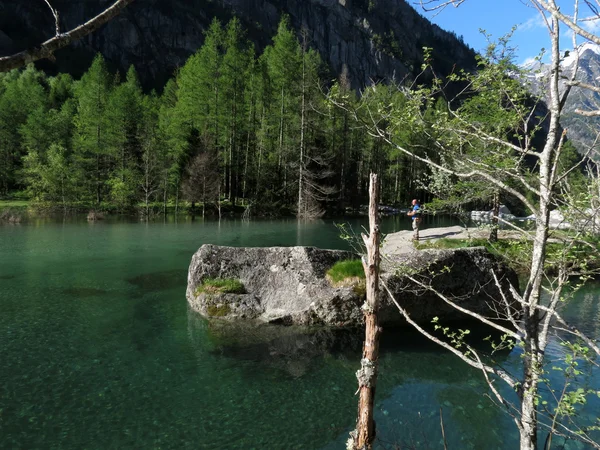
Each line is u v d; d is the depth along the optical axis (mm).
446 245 14055
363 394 3465
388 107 3873
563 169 3488
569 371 3150
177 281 12734
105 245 19547
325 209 40250
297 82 37906
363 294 9164
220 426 5367
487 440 5199
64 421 5340
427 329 9125
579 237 3225
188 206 40500
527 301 3201
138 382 6445
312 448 4965
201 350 7734
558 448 4965
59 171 37625
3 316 9258
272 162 43625
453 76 3797
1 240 20578
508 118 3729
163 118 50344
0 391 6020
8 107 52531
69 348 7621
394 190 56969
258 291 10008
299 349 7891
